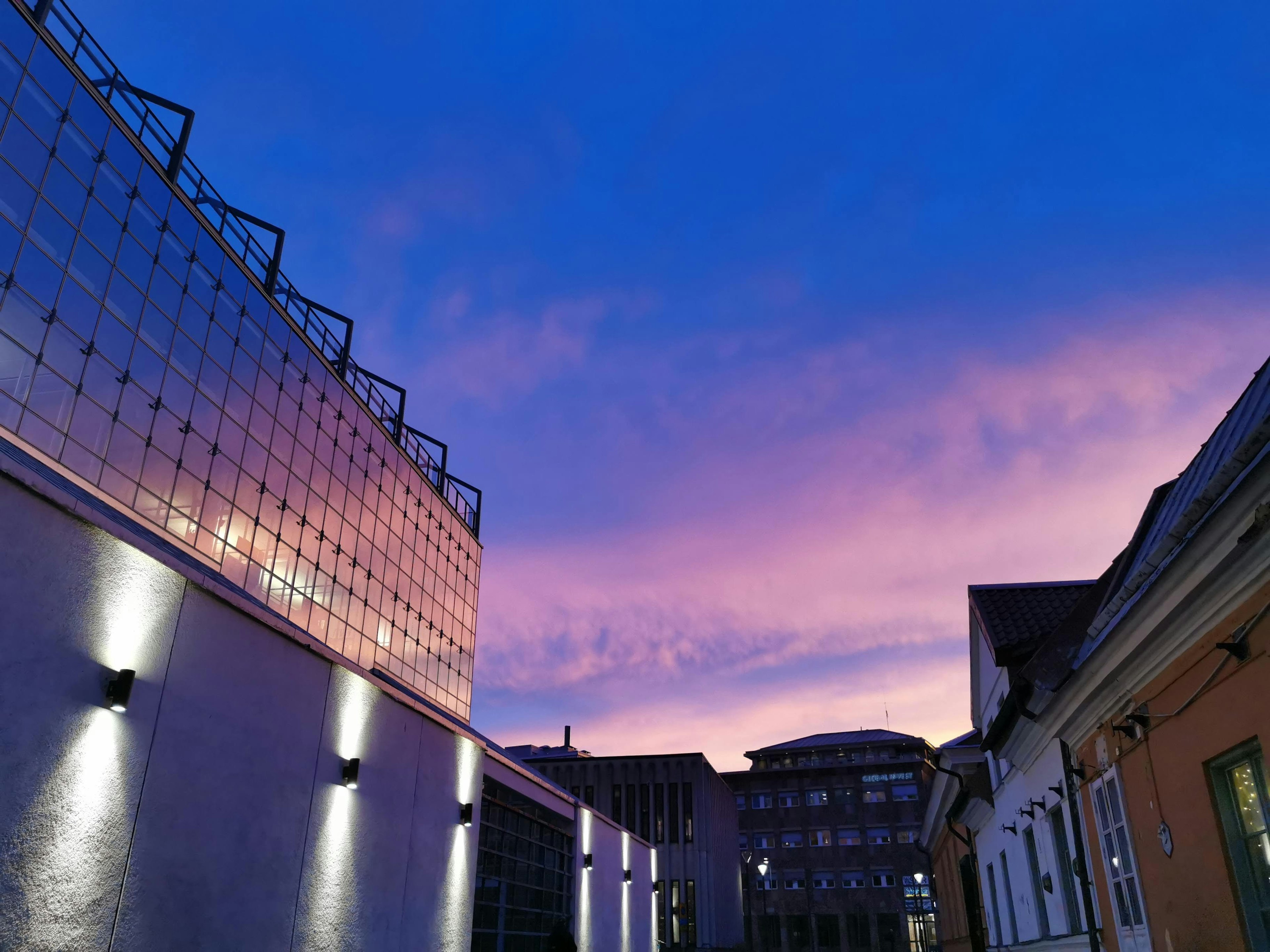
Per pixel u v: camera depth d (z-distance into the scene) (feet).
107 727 29.53
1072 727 30.78
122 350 70.33
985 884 63.72
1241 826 19.44
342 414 101.91
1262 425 14.34
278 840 38.91
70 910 27.48
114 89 73.82
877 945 268.82
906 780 287.28
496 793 70.74
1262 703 17.24
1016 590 47.73
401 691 54.65
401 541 112.68
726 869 262.67
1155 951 24.61
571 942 78.13
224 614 36.35
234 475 81.87
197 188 82.69
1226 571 17.43
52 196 64.80
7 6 62.23
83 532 29.25
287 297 95.81
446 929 56.59
